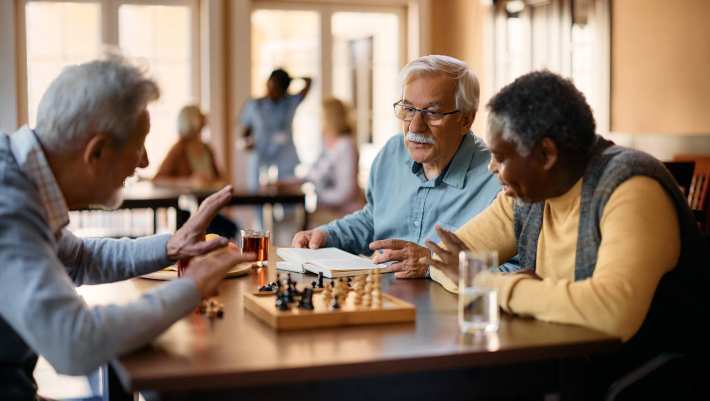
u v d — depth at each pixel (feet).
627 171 5.50
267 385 4.40
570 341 4.83
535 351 4.74
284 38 23.63
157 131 22.84
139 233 17.04
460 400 4.75
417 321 5.38
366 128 24.59
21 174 4.94
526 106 5.49
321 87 24.00
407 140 8.57
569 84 5.60
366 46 24.38
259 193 18.13
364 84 24.44
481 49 23.71
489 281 5.01
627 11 20.98
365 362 4.44
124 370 4.30
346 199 19.12
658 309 5.53
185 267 6.41
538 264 6.20
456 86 8.41
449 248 6.13
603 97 21.61
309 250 7.98
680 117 19.52
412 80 8.47
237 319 5.45
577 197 5.81
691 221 5.55
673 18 19.63
